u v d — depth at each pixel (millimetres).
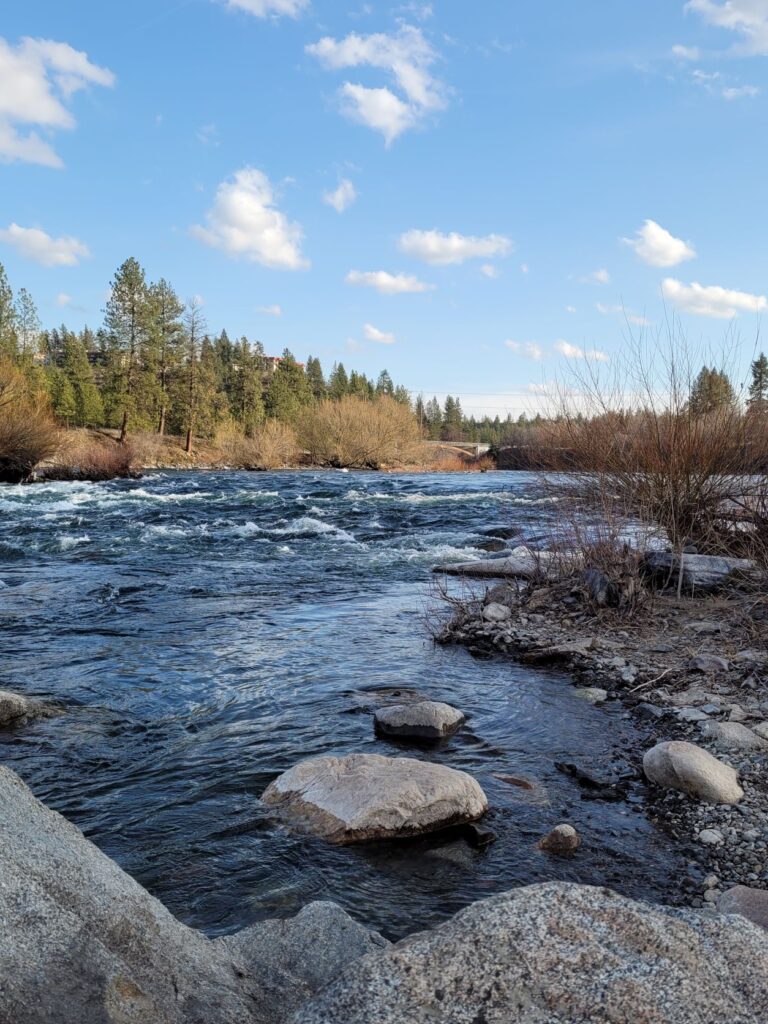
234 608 8375
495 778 4215
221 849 3441
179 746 4633
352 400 55562
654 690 5516
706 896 3078
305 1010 1555
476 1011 1482
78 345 73812
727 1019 1464
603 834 3602
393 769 3883
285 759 4445
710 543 8523
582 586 7914
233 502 20703
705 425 8734
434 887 3162
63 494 23547
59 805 3865
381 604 8594
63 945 1719
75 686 5711
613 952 1637
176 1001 1757
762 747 4438
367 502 20266
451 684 5816
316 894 3105
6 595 9000
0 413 32312
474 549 12484
